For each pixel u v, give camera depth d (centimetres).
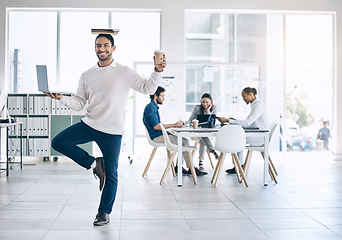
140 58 841
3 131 793
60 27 832
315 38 857
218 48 846
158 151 817
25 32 830
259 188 513
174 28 816
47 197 453
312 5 833
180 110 814
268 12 841
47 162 752
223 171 654
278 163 756
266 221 361
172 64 812
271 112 851
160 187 517
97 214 350
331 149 852
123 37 839
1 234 319
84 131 345
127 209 402
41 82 329
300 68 858
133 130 815
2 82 810
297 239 311
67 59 834
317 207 413
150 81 342
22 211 391
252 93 610
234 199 449
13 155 754
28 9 820
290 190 501
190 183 547
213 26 845
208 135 531
